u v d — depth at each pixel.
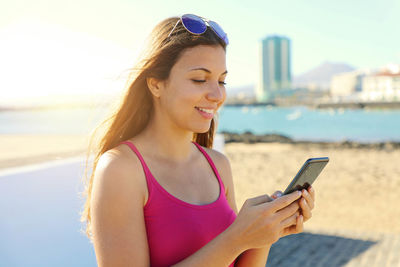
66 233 3.06
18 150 23.66
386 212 10.20
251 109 150.12
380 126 64.69
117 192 1.12
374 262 5.86
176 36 1.27
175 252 1.20
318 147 29.30
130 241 1.10
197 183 1.39
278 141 32.72
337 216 9.84
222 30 1.32
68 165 3.09
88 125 1.52
